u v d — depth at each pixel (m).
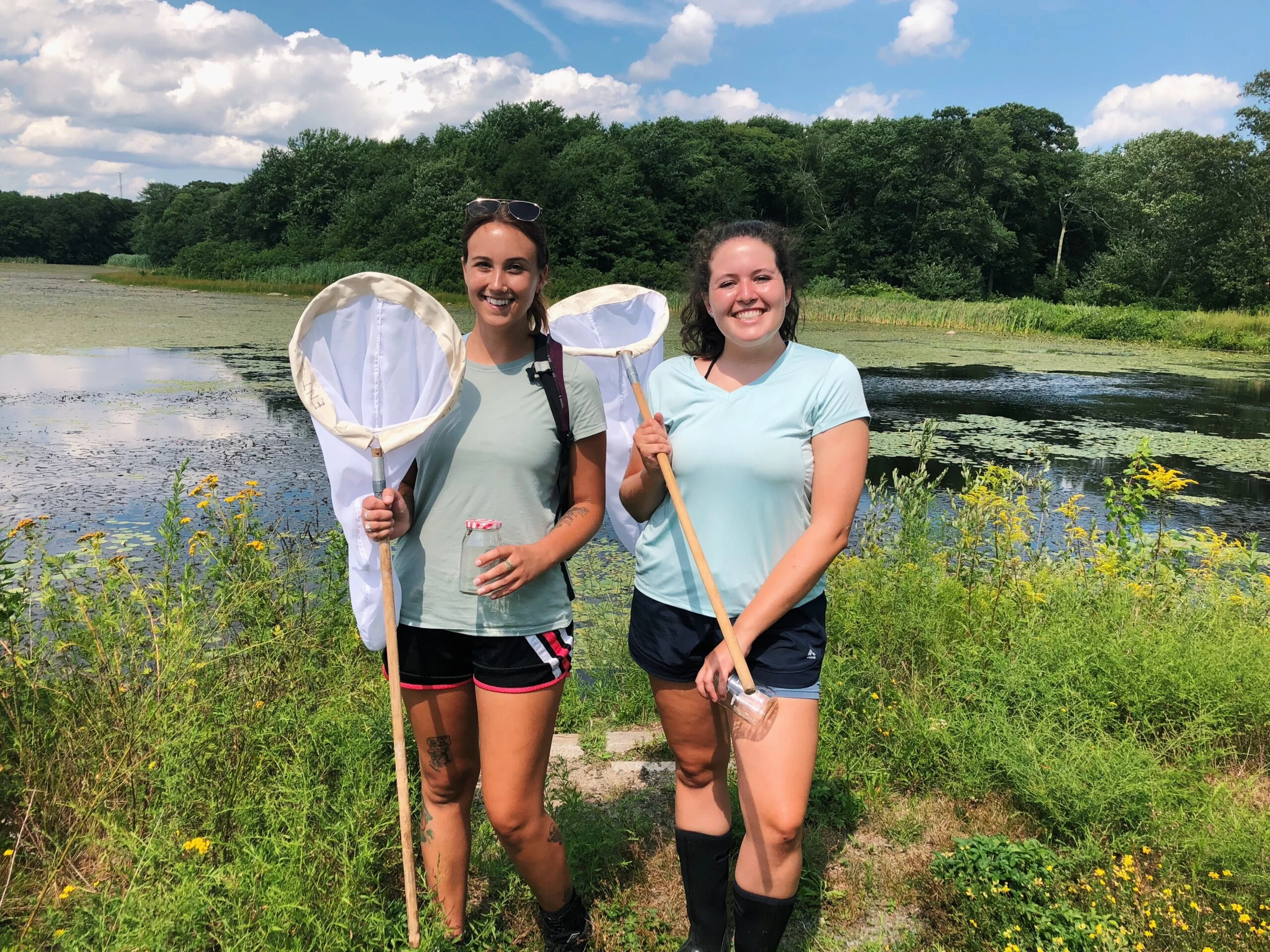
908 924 2.28
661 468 1.99
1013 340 28.48
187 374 13.44
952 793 2.79
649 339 2.35
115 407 10.52
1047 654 3.35
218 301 32.00
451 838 2.04
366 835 2.02
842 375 1.91
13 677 2.63
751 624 1.82
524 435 1.92
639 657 2.13
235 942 1.72
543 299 2.03
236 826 2.25
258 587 3.36
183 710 2.55
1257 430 12.26
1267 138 38.16
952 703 3.20
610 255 44.53
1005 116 55.94
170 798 2.15
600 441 2.04
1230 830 2.43
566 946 2.09
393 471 1.89
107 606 2.95
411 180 47.84
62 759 2.45
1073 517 4.99
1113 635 3.53
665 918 2.31
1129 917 2.12
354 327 1.91
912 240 50.44
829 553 1.84
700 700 2.05
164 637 2.90
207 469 7.66
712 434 1.96
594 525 2.02
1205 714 3.01
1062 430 11.74
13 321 21.27
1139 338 30.19
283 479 7.37
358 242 47.19
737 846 2.59
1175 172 41.34
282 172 54.62
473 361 2.02
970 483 4.54
